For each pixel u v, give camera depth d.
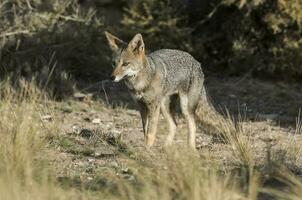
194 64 15.34
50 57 21.31
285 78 22.52
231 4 23.00
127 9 23.16
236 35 23.08
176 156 11.57
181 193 10.67
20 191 10.34
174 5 23.58
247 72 22.80
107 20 23.98
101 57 22.20
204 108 15.42
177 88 15.01
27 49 21.23
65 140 14.67
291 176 11.44
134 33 22.89
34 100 16.58
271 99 20.58
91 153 13.93
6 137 12.83
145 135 14.68
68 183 11.42
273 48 22.41
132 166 12.49
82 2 25.67
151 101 14.57
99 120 17.31
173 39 23.09
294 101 20.38
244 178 11.71
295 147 14.12
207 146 14.78
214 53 23.61
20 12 21.58
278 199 10.83
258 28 22.81
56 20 21.77
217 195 10.21
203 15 23.89
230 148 14.45
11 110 15.70
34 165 12.06
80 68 22.14
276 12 22.22
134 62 14.36
